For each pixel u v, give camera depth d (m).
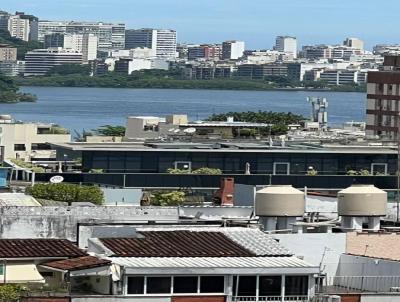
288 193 138.38
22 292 114.12
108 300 111.75
